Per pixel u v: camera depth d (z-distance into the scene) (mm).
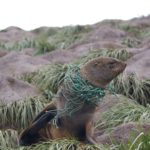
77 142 11031
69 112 11156
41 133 11633
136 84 16266
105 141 11820
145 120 13000
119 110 14008
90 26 33500
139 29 31172
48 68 18328
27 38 28719
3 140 13164
